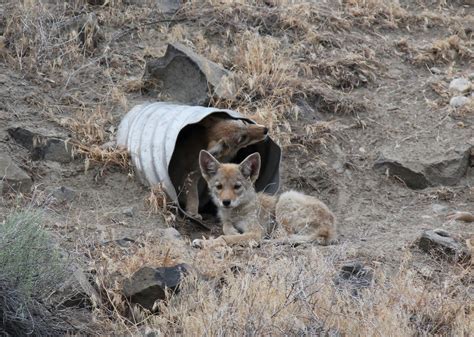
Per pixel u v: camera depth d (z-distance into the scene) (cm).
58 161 1289
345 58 1585
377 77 1577
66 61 1493
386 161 1359
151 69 1466
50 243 973
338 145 1412
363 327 893
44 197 1178
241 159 1370
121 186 1258
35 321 891
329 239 1168
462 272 1052
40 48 1486
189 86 1430
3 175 1195
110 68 1500
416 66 1623
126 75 1499
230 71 1495
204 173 1238
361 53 1619
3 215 1123
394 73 1596
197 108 1290
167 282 965
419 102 1520
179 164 1305
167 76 1453
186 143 1314
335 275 1002
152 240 1090
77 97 1421
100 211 1188
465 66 1644
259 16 1641
